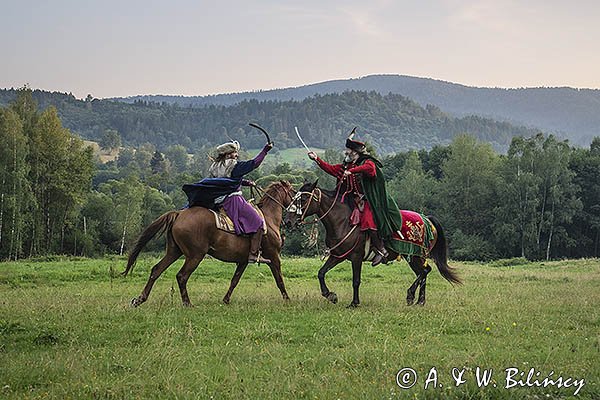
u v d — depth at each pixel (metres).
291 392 8.03
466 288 19.64
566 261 37.78
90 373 8.58
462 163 66.88
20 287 19.81
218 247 14.18
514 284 21.45
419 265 15.50
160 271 14.13
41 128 55.88
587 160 67.12
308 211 14.62
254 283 21.11
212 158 14.73
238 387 8.20
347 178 14.62
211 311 13.44
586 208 67.44
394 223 14.77
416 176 69.06
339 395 7.97
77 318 12.47
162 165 153.25
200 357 9.58
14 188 49.94
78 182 57.41
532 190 61.06
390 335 11.24
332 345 10.60
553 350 10.16
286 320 12.69
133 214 65.06
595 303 15.75
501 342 10.98
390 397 7.86
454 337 11.37
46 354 9.55
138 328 11.66
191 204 14.42
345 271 25.38
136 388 8.14
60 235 58.69
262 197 15.45
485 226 67.06
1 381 8.26
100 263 28.31
